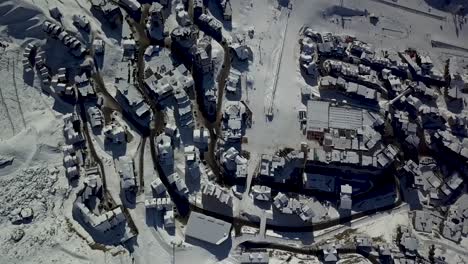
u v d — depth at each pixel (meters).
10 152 140.00
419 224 148.75
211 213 144.75
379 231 147.00
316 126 155.38
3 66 150.00
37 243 128.75
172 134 148.88
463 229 149.50
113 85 155.88
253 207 146.25
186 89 156.62
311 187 150.62
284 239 143.88
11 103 147.38
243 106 155.25
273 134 155.50
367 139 153.00
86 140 148.88
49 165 143.12
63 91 151.00
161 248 137.62
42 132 145.62
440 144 158.75
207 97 155.25
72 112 151.50
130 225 139.50
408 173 153.25
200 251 138.75
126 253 133.38
